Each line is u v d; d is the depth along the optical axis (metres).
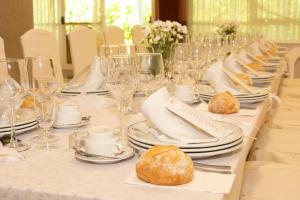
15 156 1.15
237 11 6.50
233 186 1.04
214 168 1.07
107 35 4.24
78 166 1.11
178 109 1.21
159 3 6.77
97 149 1.15
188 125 1.20
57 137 1.37
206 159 1.16
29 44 3.06
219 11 6.57
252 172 1.78
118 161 1.13
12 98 1.31
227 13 6.54
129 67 1.38
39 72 1.30
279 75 3.01
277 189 1.62
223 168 1.07
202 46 2.22
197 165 1.09
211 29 6.63
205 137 1.19
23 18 5.79
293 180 1.70
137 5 8.37
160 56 1.64
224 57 2.49
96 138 1.15
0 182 1.01
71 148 1.26
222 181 0.99
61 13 8.60
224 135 1.18
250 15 6.44
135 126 1.33
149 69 1.64
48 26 8.57
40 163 1.14
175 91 1.83
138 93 1.85
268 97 1.93
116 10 8.47
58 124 1.47
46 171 1.08
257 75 2.46
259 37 4.59
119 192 0.95
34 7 8.42
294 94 3.41
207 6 6.61
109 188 0.97
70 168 1.10
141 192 0.94
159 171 0.97
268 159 2.03
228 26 4.83
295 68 5.90
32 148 1.26
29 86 1.31
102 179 1.02
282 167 1.85
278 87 3.10
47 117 1.32
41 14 8.50
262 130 2.43
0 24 5.47
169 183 0.96
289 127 2.51
